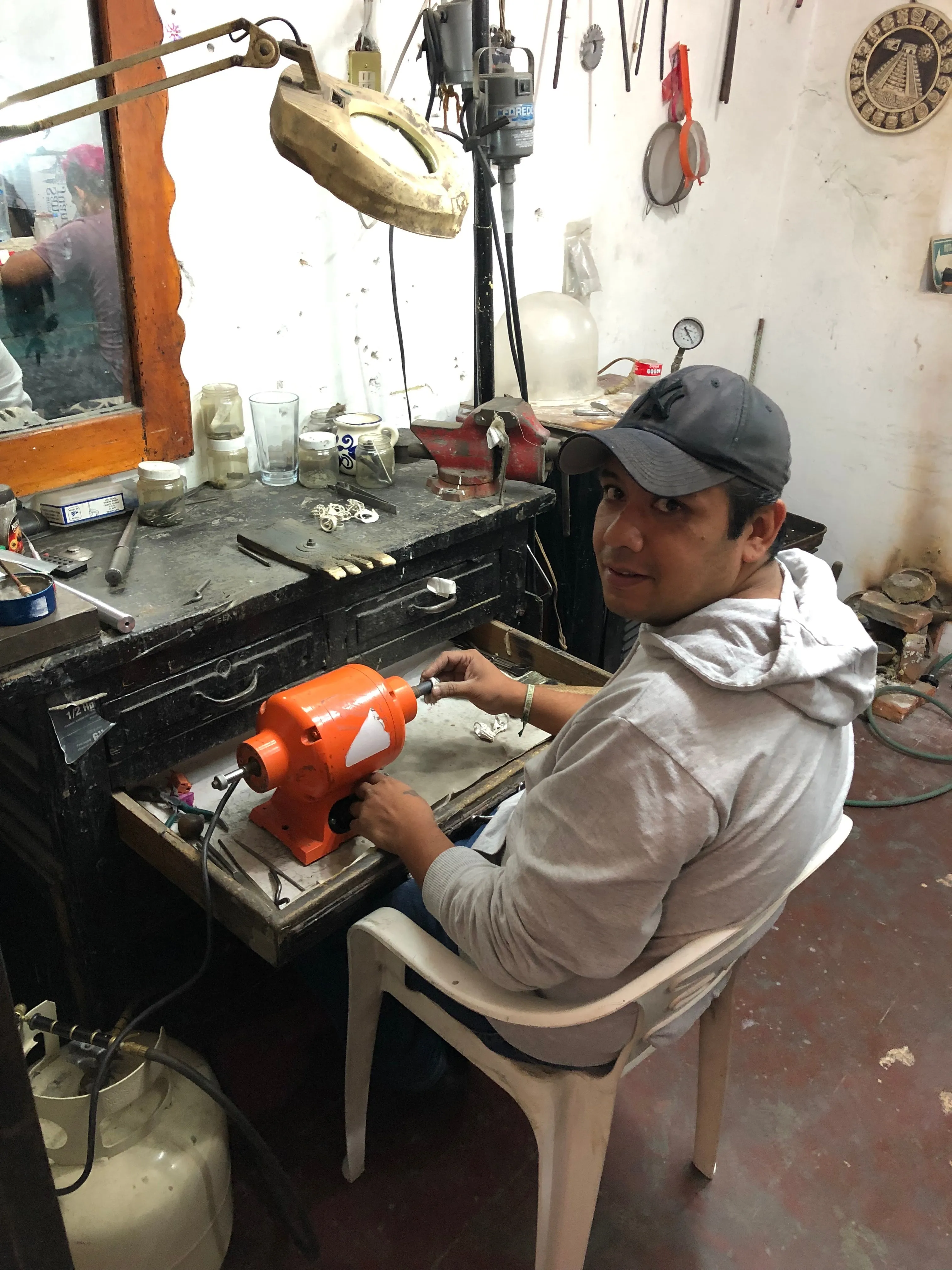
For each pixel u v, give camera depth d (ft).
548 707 4.18
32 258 4.13
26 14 3.83
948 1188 4.54
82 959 3.89
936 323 8.54
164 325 4.62
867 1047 5.27
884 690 8.81
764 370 9.84
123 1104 3.56
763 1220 4.37
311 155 3.02
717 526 2.57
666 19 7.11
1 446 4.17
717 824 2.49
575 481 6.20
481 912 2.94
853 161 8.58
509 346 6.63
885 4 8.02
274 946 3.12
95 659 3.34
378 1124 4.76
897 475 9.24
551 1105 3.35
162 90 3.02
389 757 3.61
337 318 5.61
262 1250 4.16
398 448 5.60
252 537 4.30
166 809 3.83
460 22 4.98
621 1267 4.16
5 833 4.14
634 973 2.91
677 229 8.18
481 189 5.24
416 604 4.68
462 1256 4.17
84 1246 3.38
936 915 6.25
